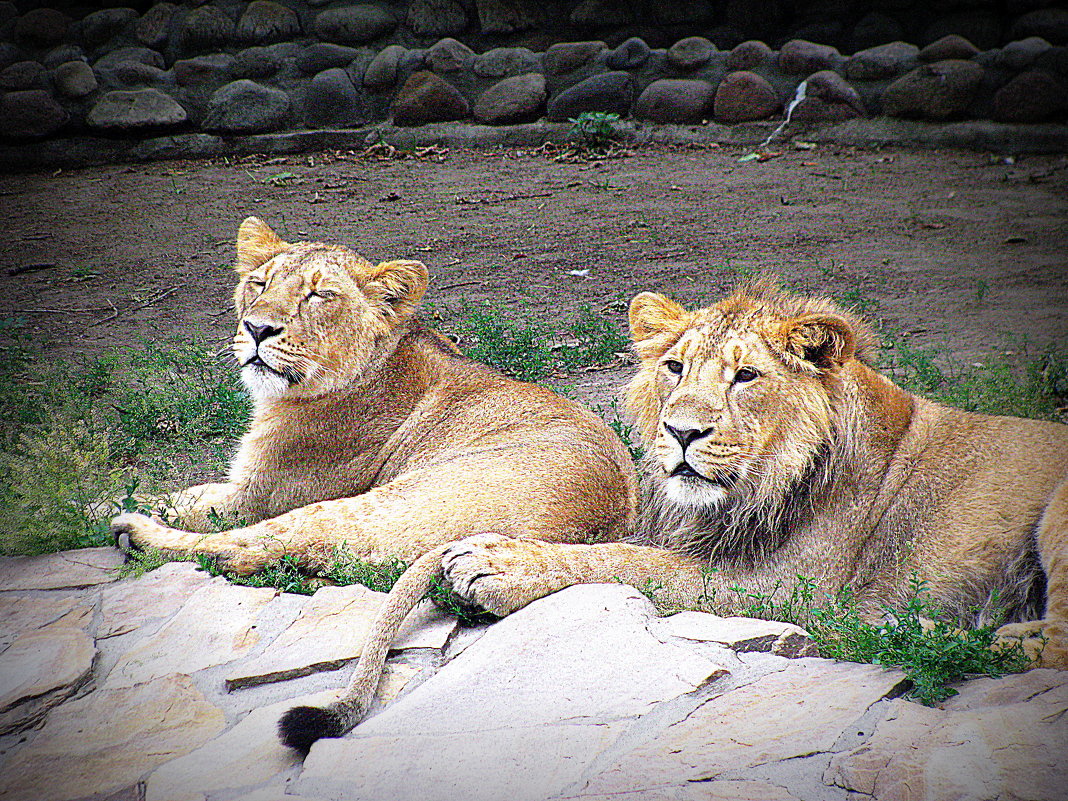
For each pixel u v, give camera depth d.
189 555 9.38
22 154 31.66
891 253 21.88
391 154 31.86
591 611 7.95
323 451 10.28
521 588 8.18
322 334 9.96
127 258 23.41
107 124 31.72
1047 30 30.45
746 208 25.73
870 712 6.71
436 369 10.48
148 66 33.34
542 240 23.84
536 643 7.70
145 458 12.53
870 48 32.59
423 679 7.65
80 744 7.05
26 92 31.78
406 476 9.57
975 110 30.09
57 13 34.69
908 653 7.05
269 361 9.86
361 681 7.32
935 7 32.12
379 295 10.30
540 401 10.12
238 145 32.22
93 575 9.28
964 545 7.95
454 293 20.31
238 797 6.45
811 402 8.15
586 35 33.94
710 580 8.45
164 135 32.28
